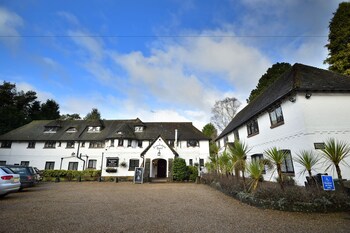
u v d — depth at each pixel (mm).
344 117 10125
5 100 41062
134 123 29500
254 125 16031
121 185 16734
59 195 10289
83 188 14125
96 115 57219
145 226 4801
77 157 26625
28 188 14008
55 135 28484
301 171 9938
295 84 10664
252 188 8336
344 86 10500
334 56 19625
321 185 7234
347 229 4441
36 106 47969
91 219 5441
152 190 12719
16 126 36125
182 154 26562
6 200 8625
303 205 6004
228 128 23359
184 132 28844
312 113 10117
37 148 27250
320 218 5355
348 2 19594
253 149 15914
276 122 12641
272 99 12898
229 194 9492
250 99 30953
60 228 4609
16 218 5500
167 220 5348
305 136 9797
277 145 12336
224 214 5988
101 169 24938
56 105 52562
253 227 4684
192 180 20500
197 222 5141
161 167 25984
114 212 6316
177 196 9875
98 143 27531
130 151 25656
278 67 27578
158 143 22859
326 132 9820
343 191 6418
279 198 6488
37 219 5406
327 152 7016
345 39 19203
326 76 11992
